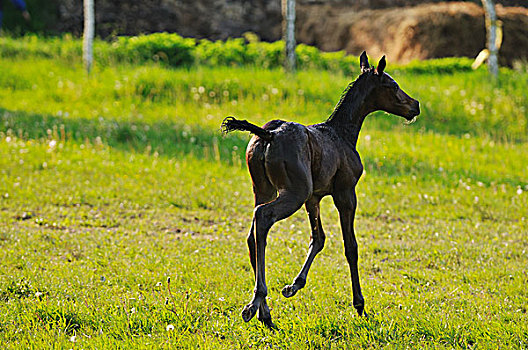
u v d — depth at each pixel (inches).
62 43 3447.3
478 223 1535.4
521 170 2081.7
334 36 4849.9
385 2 5128.0
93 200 1606.8
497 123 2635.3
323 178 834.8
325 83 2928.2
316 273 1112.8
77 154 2020.2
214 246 1264.8
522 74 3171.8
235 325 839.7
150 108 2650.1
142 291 965.2
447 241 1385.3
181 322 829.2
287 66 3019.2
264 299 818.8
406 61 4360.2
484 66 3437.5
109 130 2250.2
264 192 836.0
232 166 2037.4
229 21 4879.4
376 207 1679.4
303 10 5123.0
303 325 825.5
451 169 2070.6
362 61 926.4
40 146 2064.5
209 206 1638.8
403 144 2308.1
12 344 738.8
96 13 4463.6
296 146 794.8
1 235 1250.0
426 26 4392.2
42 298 901.2
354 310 924.0
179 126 2386.8
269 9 5044.3
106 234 1323.8
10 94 2709.2
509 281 1099.3
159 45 3245.6
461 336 810.2
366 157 2150.6
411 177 1979.6
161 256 1175.0
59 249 1182.9
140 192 1702.8
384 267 1187.9
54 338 759.1
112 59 3144.7
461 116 2694.4
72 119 2401.6
